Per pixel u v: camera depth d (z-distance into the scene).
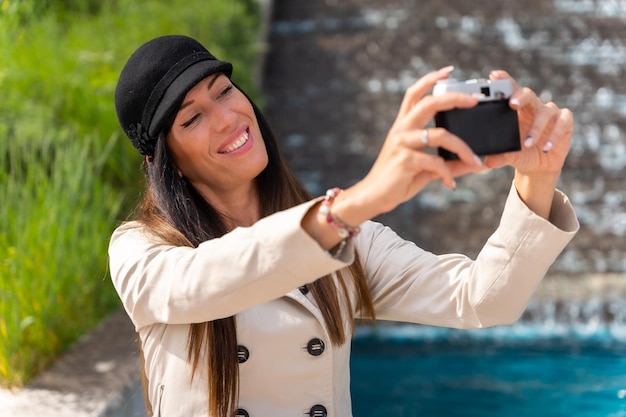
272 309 1.85
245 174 1.94
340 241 1.44
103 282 5.43
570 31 10.73
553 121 1.49
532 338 5.95
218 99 1.92
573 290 6.59
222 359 1.80
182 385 1.83
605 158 8.71
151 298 1.68
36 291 4.54
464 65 10.40
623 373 5.39
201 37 9.06
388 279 1.97
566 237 1.64
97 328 4.89
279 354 1.84
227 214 2.02
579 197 8.17
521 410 4.85
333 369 1.88
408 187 1.34
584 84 9.88
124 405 3.93
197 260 1.58
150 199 1.93
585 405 4.87
